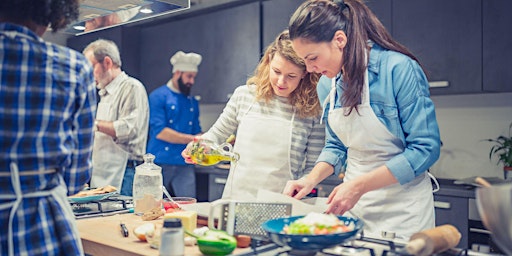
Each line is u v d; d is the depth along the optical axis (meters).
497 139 3.06
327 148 1.78
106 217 1.69
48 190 1.13
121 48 4.70
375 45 1.58
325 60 1.46
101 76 2.88
